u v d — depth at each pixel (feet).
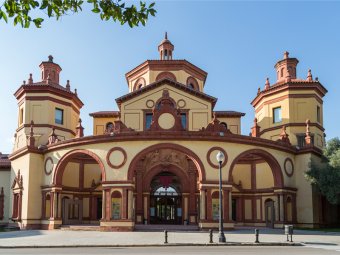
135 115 132.36
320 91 142.00
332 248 67.92
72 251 62.28
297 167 125.08
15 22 27.63
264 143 113.50
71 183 135.74
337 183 111.96
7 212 145.07
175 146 105.19
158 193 128.16
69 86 149.89
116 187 104.73
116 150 106.73
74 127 150.51
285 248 67.92
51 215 116.26
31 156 122.72
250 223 132.05
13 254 56.85
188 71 147.13
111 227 102.83
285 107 140.05
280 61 151.12
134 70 150.71
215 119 110.42
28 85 140.67
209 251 61.36
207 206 103.19
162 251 61.57
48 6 27.48
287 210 120.57
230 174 106.01
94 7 29.58
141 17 29.96
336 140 123.03
